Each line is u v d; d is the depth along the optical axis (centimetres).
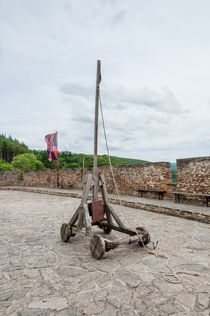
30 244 438
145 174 1046
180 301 238
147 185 1038
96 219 452
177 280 284
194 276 296
